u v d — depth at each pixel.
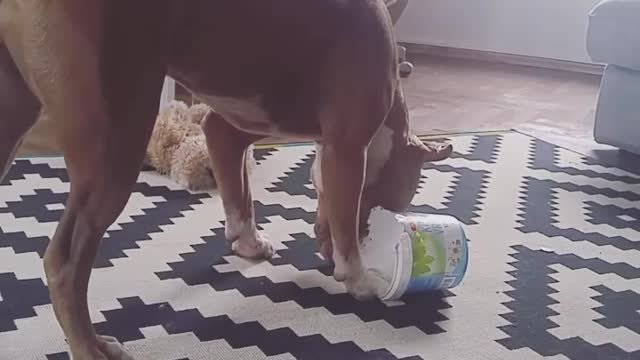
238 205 1.61
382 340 1.37
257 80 1.30
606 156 2.63
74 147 1.10
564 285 1.64
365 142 1.39
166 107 2.14
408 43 4.56
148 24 1.11
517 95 3.52
